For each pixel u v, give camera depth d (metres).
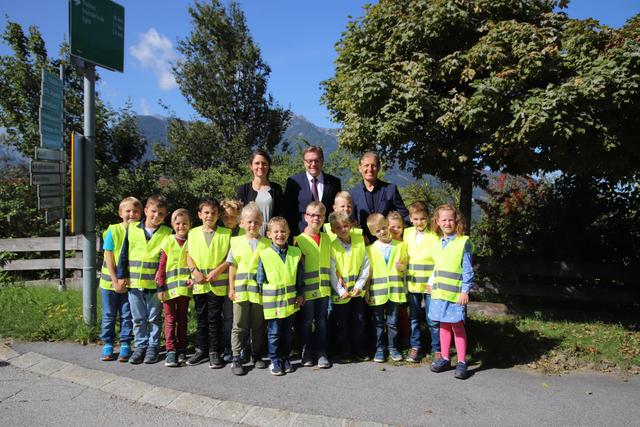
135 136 13.12
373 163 5.18
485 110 4.89
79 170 5.30
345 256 4.81
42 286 8.09
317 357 4.70
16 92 11.12
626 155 5.31
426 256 4.86
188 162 18.06
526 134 4.93
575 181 7.44
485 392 4.11
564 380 4.45
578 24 5.12
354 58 6.11
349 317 5.01
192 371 4.42
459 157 5.64
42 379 4.21
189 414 3.60
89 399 3.82
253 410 3.65
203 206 4.61
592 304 7.50
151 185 11.21
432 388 4.17
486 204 8.36
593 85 4.65
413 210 5.02
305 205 5.14
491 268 7.18
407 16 5.66
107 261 4.66
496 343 5.33
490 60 5.11
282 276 4.43
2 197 9.91
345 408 3.72
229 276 4.52
